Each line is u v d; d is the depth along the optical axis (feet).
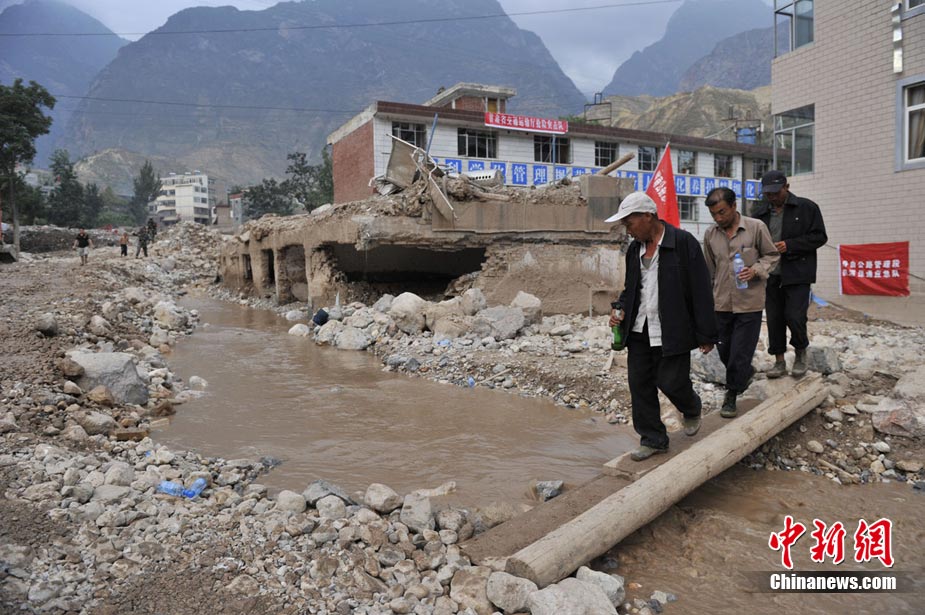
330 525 13.17
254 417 23.49
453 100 113.39
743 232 17.48
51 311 36.76
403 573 11.69
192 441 20.47
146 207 342.85
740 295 17.46
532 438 21.26
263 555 11.83
